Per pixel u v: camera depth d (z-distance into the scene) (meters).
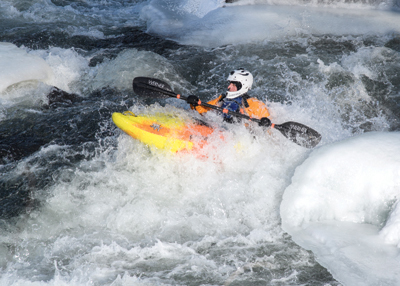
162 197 11.02
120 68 18.36
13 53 17.08
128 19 28.20
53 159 12.66
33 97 15.68
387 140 9.85
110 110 15.73
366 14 25.86
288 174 11.13
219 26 24.34
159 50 22.28
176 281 8.39
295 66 19.44
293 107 14.38
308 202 9.36
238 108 12.90
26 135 13.92
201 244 9.52
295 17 25.08
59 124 14.61
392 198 8.65
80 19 26.89
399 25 23.98
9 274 8.58
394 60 19.80
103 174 11.85
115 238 9.77
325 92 17.14
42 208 10.65
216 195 11.07
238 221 10.23
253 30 23.72
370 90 17.28
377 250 8.01
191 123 12.54
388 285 7.22
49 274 8.61
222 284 8.28
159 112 13.07
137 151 12.48
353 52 20.94
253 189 11.02
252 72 19.06
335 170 9.45
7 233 9.81
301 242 8.91
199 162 11.85
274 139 12.52
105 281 8.38
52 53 20.22
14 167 12.23
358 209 9.03
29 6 27.31
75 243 9.56
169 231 9.95
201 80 18.75
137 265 8.88
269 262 8.87
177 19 26.39
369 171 9.05
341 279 7.77
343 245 8.34
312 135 11.71
